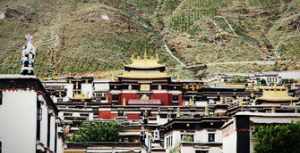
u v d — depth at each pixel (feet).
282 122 384.88
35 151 312.29
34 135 311.88
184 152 500.74
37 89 316.40
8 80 313.12
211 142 504.84
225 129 426.10
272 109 624.59
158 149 547.08
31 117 312.50
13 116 311.88
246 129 384.47
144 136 523.70
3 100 312.09
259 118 385.09
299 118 384.47
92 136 560.20
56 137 380.37
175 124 539.29
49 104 351.87
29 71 320.09
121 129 587.68
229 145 409.08
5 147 310.45
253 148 381.19
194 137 533.14
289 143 359.25
